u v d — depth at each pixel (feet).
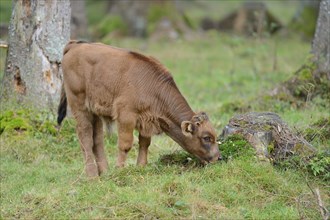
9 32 52.29
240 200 35.68
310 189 35.63
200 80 85.15
